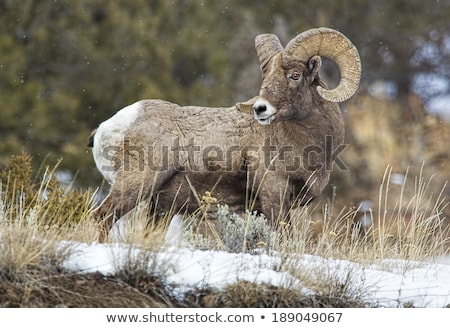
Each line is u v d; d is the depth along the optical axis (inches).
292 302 524.7
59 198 681.6
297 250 573.3
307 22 1641.2
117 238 586.6
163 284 524.4
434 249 658.8
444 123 1405.0
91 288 511.8
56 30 1413.6
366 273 575.8
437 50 1772.9
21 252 507.2
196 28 1482.5
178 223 675.4
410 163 1321.4
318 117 647.8
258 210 662.5
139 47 1418.6
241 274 534.0
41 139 1300.4
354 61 632.4
